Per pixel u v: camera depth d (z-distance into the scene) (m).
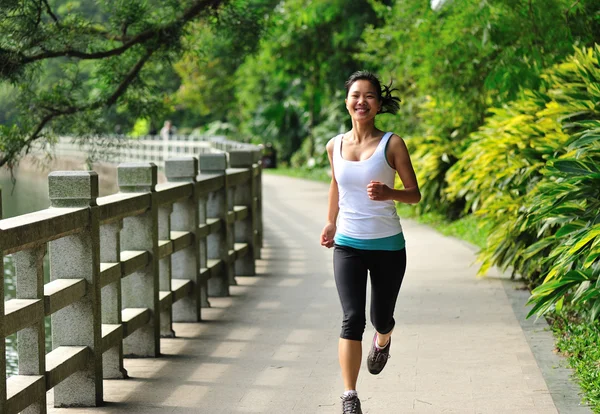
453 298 9.23
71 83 11.12
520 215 9.62
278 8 28.06
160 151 36.06
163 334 7.80
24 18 9.63
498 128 10.56
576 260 7.08
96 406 5.81
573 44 10.30
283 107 39.81
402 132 19.67
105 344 6.07
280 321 8.39
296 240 14.53
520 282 10.05
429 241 13.84
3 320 4.54
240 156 11.09
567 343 7.04
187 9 11.19
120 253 6.82
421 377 6.38
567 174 7.16
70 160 39.78
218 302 9.40
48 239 5.13
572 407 5.62
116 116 12.69
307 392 6.07
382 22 25.22
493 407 5.66
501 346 7.23
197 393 6.10
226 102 44.91
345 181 5.39
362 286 5.41
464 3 10.98
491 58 11.88
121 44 11.48
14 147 10.47
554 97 9.43
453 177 12.31
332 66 27.56
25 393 4.87
